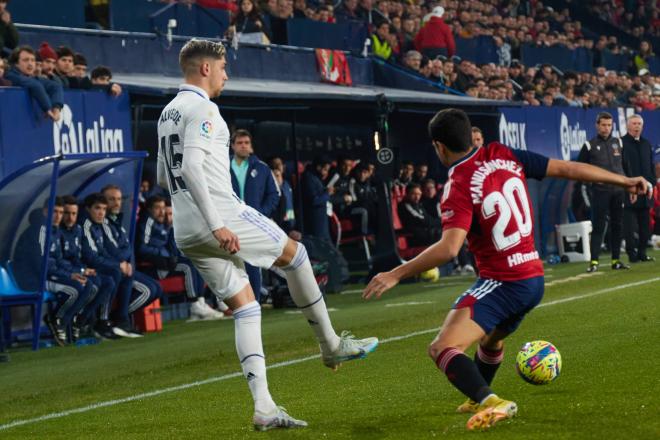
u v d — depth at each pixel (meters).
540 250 29.23
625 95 40.91
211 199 8.80
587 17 48.56
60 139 18.69
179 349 15.77
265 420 8.55
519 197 7.95
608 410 8.05
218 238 8.67
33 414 11.13
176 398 11.25
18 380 13.95
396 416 8.79
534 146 30.55
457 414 8.59
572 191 30.16
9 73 18.39
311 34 28.84
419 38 33.25
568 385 9.49
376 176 24.95
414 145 30.86
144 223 20.23
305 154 28.14
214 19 26.70
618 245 23.72
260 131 26.81
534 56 38.62
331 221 25.56
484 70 34.56
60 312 17.69
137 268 20.36
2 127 17.77
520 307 7.93
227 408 10.21
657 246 30.67
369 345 9.56
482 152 8.00
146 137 23.92
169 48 24.92
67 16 23.77
